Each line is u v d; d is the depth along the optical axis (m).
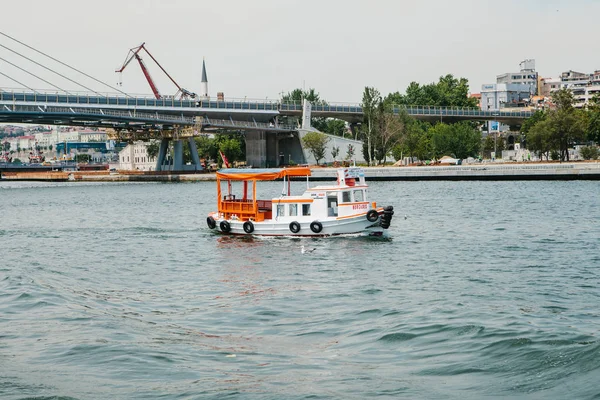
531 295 26.95
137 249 43.91
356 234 45.25
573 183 97.50
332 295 27.62
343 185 45.84
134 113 153.50
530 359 17.83
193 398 15.80
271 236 46.38
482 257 36.88
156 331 21.97
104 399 15.84
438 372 17.33
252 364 18.33
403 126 157.00
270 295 27.98
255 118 180.25
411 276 31.88
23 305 25.92
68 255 42.50
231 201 49.91
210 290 29.61
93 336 21.17
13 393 16.27
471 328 21.00
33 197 113.81
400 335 20.75
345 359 18.69
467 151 160.00
